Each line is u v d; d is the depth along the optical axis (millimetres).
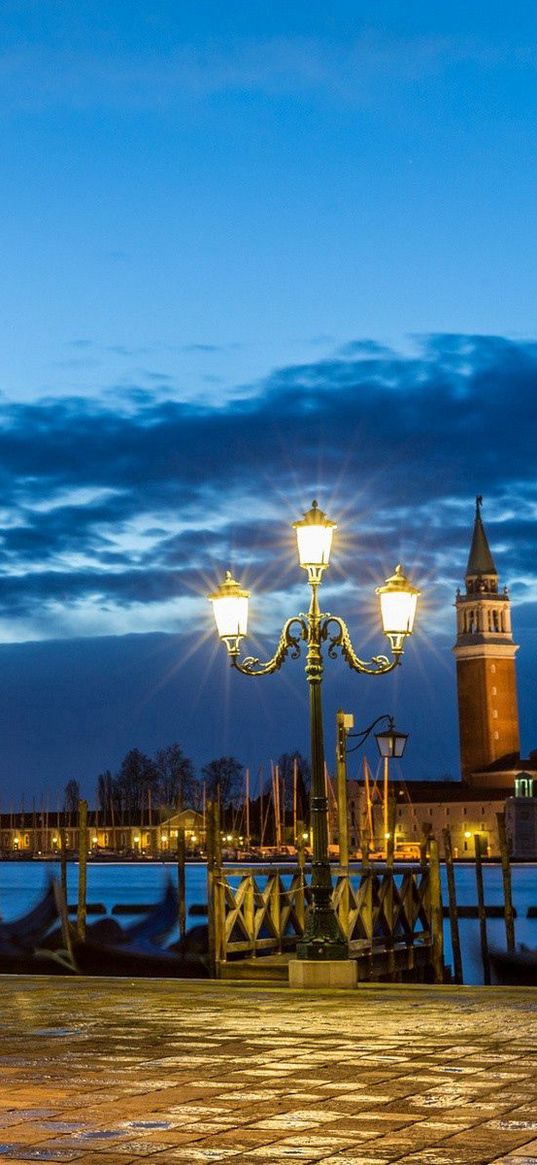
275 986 21531
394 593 22000
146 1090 11742
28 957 38562
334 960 21031
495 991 19844
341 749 39094
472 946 69812
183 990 20469
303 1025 16016
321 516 21562
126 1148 9570
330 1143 9695
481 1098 11289
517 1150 9461
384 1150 9477
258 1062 13219
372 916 31922
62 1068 12938
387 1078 12258
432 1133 10000
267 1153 9414
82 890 48281
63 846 61719
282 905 31094
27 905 116062
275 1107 10961
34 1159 9273
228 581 22281
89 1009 17906
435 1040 14641
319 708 21844
